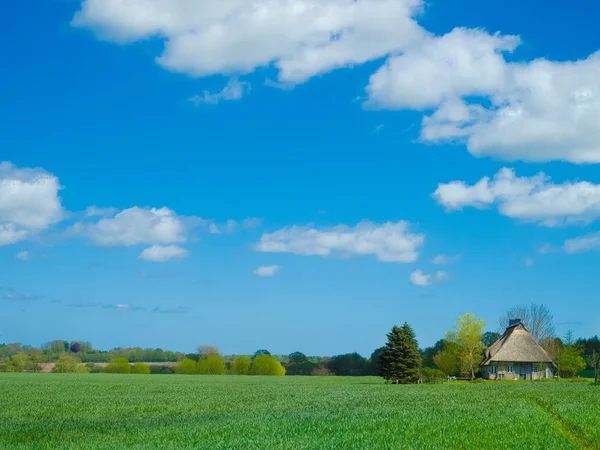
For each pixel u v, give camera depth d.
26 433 26.92
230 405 45.75
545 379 99.75
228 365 149.50
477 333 96.25
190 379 106.69
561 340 108.31
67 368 137.88
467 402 44.28
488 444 23.06
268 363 138.50
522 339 103.31
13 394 59.66
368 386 79.19
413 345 92.81
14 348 157.38
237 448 22.41
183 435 25.95
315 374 151.62
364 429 27.77
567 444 23.09
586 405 38.38
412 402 45.88
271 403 47.47
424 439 24.30
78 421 33.16
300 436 25.64
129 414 38.69
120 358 141.62
